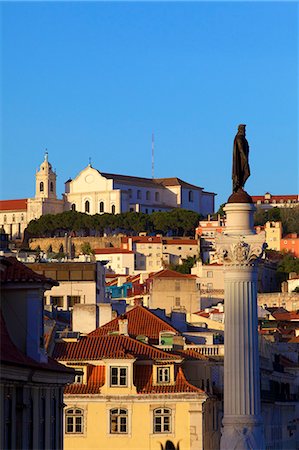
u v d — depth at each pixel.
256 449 113.31
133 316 196.75
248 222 116.31
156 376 167.50
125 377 166.75
